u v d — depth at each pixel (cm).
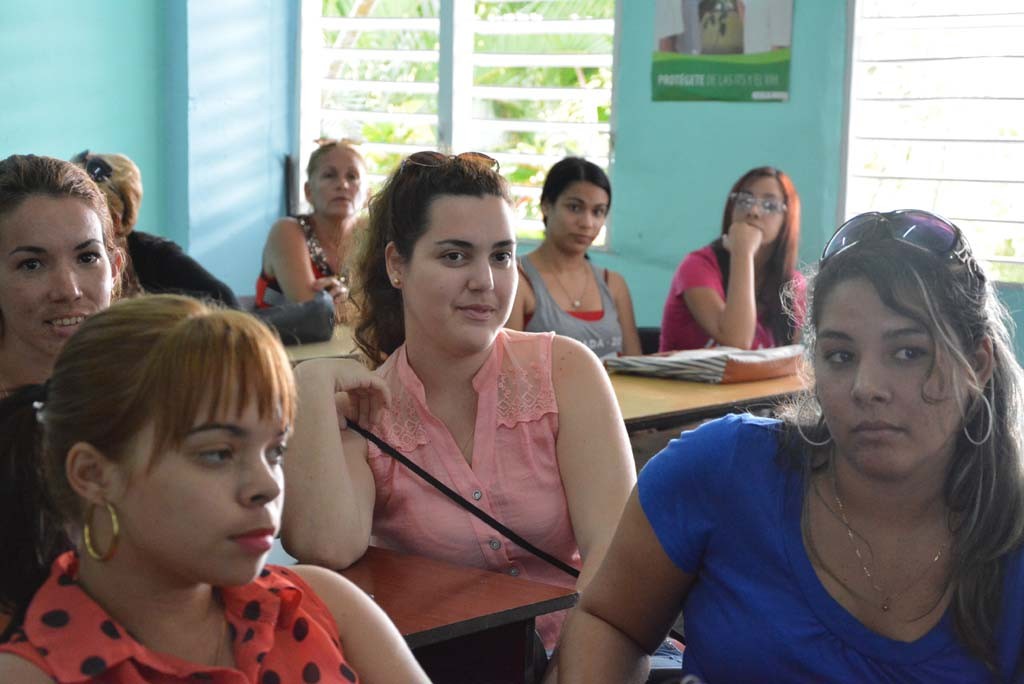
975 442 149
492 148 646
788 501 159
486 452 213
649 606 173
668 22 579
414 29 658
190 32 641
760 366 369
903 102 519
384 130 679
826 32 534
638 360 379
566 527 216
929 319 144
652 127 592
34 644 109
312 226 522
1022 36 485
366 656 133
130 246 402
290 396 114
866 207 534
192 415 108
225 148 669
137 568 113
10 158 199
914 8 511
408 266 211
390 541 214
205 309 114
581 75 615
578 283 425
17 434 126
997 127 496
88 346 112
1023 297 485
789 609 157
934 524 153
